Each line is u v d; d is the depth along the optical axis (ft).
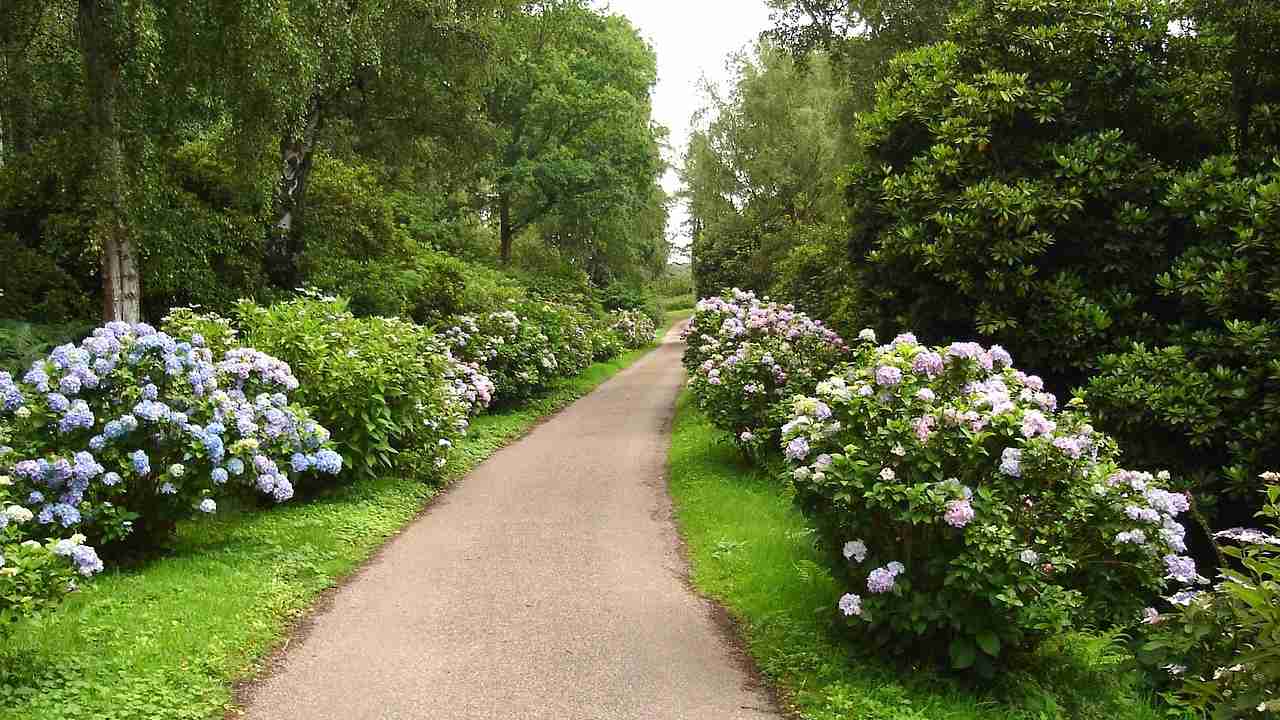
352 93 58.18
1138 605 17.87
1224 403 24.52
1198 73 30.94
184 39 38.06
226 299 48.78
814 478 16.81
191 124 43.09
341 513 28.58
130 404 21.63
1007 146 30.76
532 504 32.09
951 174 30.04
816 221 96.17
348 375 31.27
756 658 17.79
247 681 16.26
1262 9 28.43
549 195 110.83
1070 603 15.89
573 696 15.88
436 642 18.45
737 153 108.37
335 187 60.64
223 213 49.88
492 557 25.07
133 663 15.98
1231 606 13.46
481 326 58.39
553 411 60.54
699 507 30.63
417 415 34.50
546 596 21.61
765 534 25.96
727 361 36.76
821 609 18.95
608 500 32.73
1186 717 15.30
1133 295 28.32
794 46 57.11
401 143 63.10
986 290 28.91
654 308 176.14
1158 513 17.61
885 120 33.06
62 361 21.34
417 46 55.77
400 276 60.34
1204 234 27.22
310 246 57.00
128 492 21.90
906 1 51.47
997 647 15.26
